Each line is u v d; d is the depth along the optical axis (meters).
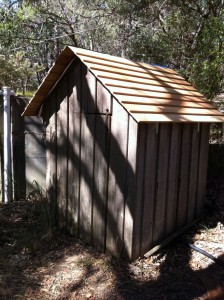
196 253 3.36
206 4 6.48
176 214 3.73
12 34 9.05
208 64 5.21
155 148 3.23
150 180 3.22
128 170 3.06
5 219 4.21
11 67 8.25
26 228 3.96
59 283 2.92
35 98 3.66
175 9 7.04
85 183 3.51
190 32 6.55
